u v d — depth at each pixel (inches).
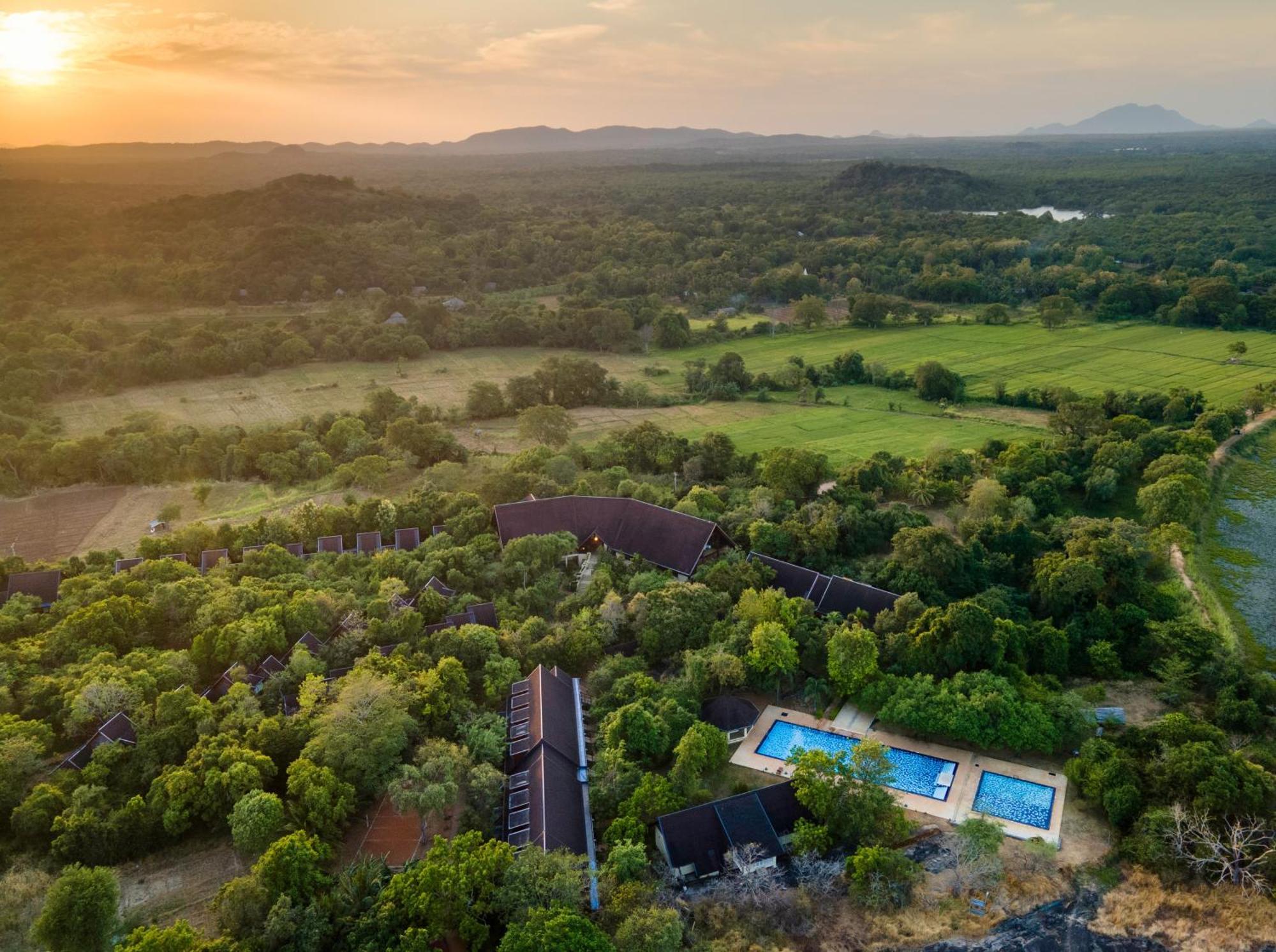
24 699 3075.8
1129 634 3585.1
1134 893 2428.6
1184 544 4335.6
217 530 4483.3
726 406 7490.2
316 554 4377.5
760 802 2667.3
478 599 3863.2
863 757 2669.8
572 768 2864.2
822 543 4276.6
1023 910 2396.7
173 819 2524.6
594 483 5319.9
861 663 3216.0
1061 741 2935.5
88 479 5733.3
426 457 6117.1
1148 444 5467.5
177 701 2925.7
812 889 2429.9
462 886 2196.1
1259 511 5088.6
